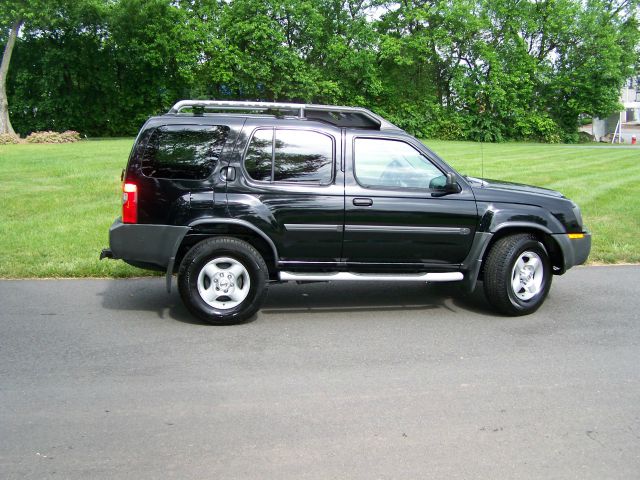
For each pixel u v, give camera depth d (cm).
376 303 643
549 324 575
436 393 415
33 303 615
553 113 4509
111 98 4175
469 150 2753
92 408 386
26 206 1095
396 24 4428
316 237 568
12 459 324
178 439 348
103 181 1377
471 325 570
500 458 332
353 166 573
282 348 500
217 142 561
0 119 3334
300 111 591
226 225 557
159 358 473
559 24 4291
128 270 733
